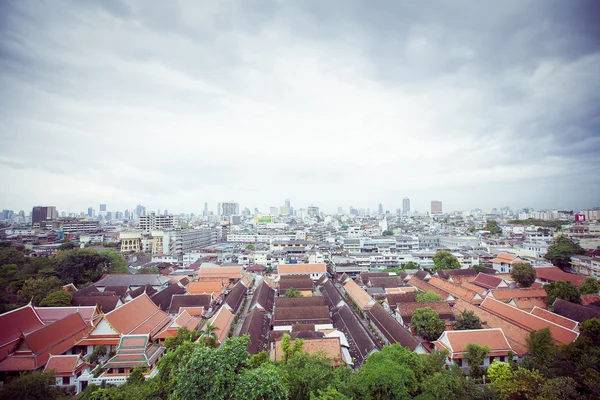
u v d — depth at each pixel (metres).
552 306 69.44
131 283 100.62
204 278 111.00
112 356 54.97
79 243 177.38
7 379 47.62
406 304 73.00
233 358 30.25
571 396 34.44
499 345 52.09
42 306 71.25
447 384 36.31
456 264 112.56
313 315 72.94
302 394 36.25
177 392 28.72
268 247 181.12
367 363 40.06
